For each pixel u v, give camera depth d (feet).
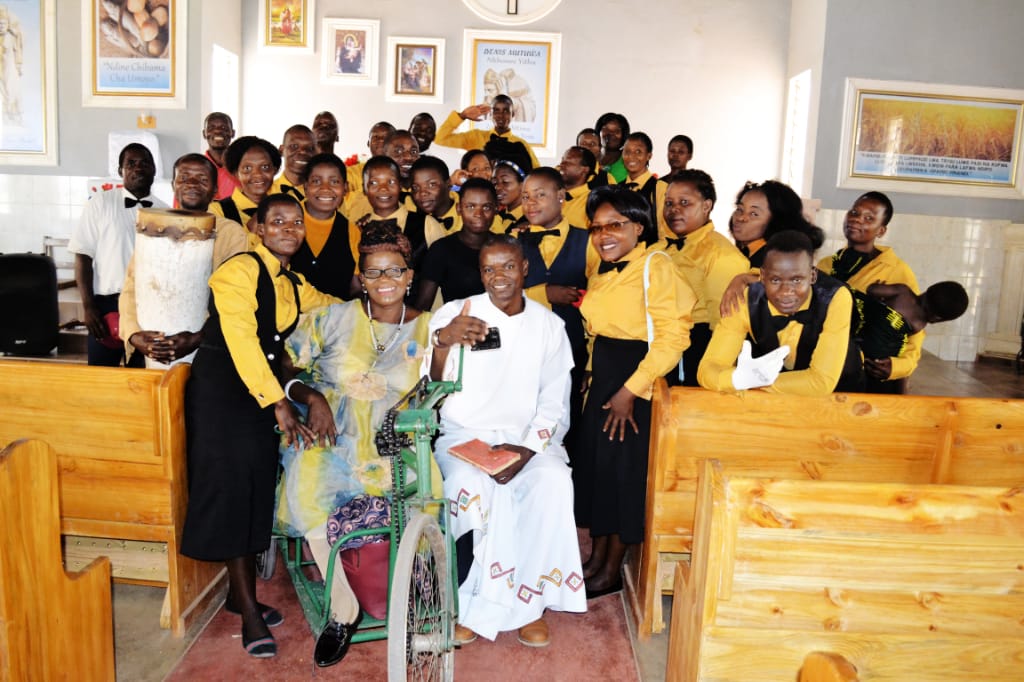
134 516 8.95
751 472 9.03
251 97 28.91
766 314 9.04
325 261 12.07
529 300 9.84
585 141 20.02
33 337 19.74
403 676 6.64
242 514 8.68
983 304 26.40
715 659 5.95
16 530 5.98
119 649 8.90
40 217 26.89
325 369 9.09
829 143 25.82
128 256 14.01
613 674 8.82
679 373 11.21
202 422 8.64
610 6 28.32
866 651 5.89
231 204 12.40
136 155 13.91
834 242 26.07
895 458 8.96
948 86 25.49
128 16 25.94
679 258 11.26
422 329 9.30
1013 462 8.97
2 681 5.91
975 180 25.90
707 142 28.78
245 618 8.94
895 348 11.32
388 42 28.50
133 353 10.68
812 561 5.75
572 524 9.27
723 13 28.30
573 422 11.63
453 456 9.41
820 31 25.64
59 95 26.37
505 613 9.23
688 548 9.24
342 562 8.50
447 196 13.39
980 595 5.79
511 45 28.37
